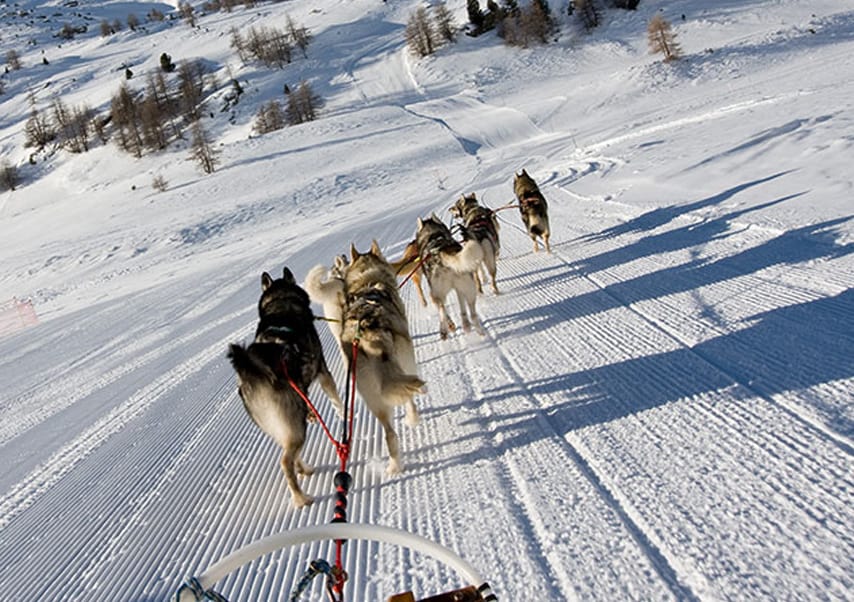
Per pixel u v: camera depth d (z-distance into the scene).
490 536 3.45
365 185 39.94
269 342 4.70
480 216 8.89
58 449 6.63
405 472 4.43
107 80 124.75
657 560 2.99
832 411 3.83
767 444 3.68
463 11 101.75
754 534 3.02
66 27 167.50
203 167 57.47
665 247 8.38
